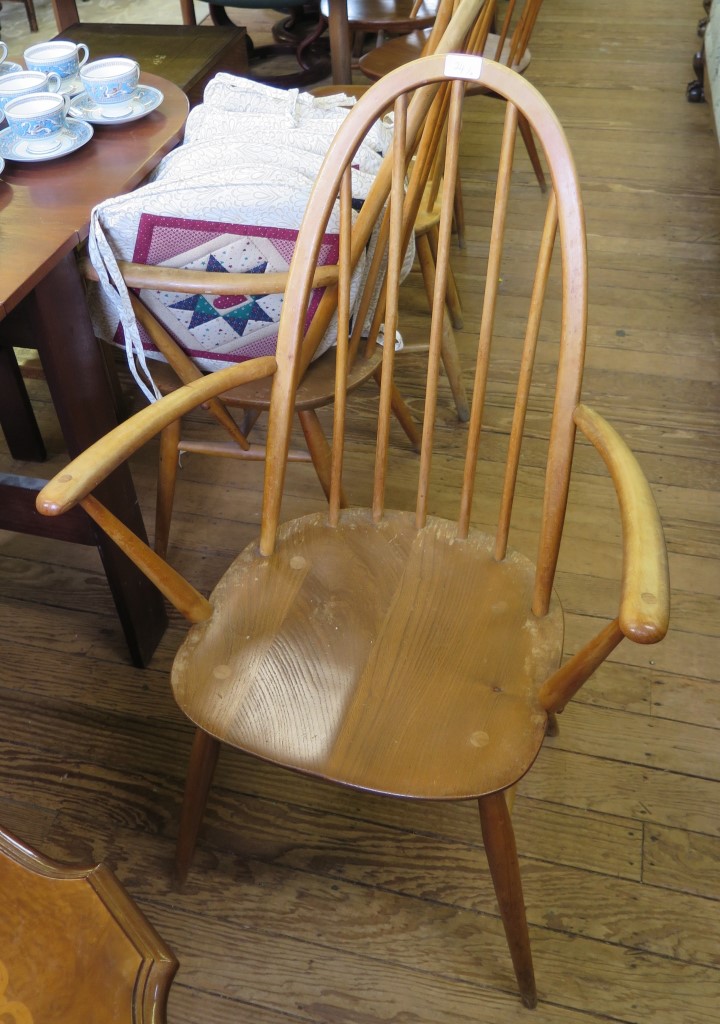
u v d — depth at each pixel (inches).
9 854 27.2
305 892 48.3
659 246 96.4
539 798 51.7
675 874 48.4
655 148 113.6
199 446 55.7
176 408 36.1
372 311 52.6
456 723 36.2
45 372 45.4
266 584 42.2
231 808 51.9
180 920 47.3
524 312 88.0
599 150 113.4
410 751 35.3
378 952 46.0
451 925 46.8
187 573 64.7
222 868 49.3
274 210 43.6
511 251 96.5
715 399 77.8
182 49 90.2
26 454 73.0
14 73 52.2
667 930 46.3
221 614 40.7
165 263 46.1
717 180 107.2
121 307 46.6
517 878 38.4
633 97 125.3
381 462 43.8
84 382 47.4
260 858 49.7
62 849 50.3
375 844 50.2
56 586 64.5
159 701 57.4
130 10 168.2
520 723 36.2
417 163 45.8
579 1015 43.6
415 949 46.0
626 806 51.3
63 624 61.9
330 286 46.4
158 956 24.8
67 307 44.6
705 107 122.5
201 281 44.4
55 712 56.8
